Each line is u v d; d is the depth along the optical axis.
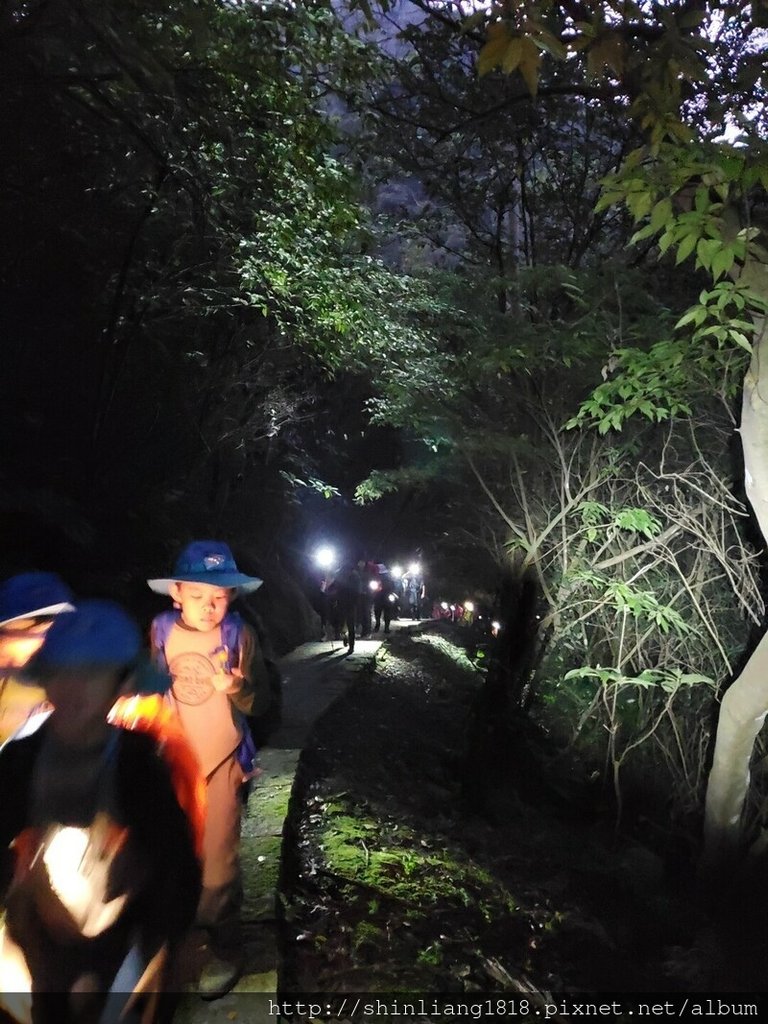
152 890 2.45
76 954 2.40
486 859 7.41
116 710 2.48
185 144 8.16
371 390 18.89
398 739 11.37
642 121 4.42
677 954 6.08
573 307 9.89
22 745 2.43
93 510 9.71
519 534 9.52
